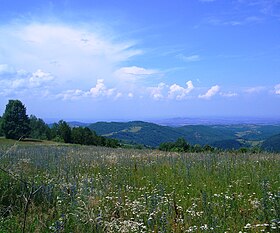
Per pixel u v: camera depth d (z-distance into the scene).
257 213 7.09
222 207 7.52
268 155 18.25
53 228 5.89
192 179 11.36
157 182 11.08
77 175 11.99
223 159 15.93
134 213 7.23
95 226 6.18
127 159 18.14
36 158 17.55
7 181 8.43
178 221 6.44
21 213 6.81
